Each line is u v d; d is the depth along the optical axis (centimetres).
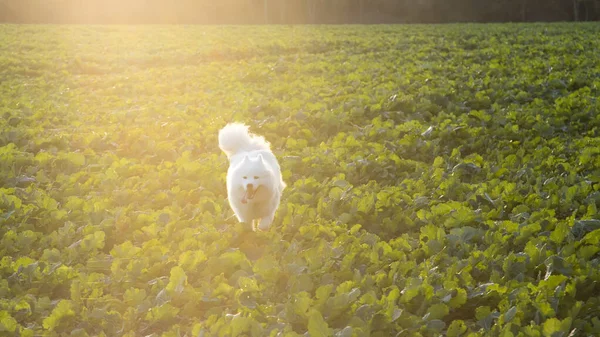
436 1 6638
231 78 1839
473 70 1745
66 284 575
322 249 611
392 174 878
